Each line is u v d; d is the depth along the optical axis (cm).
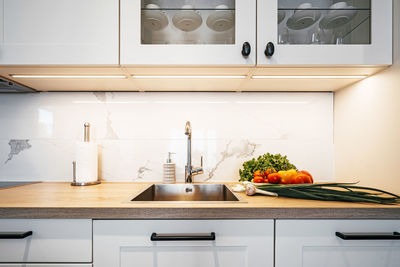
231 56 98
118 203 85
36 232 80
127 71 106
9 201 88
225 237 80
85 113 140
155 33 103
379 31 99
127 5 99
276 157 127
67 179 138
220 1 105
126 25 98
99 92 140
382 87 103
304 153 141
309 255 81
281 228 81
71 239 80
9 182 136
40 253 80
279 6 102
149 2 104
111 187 121
